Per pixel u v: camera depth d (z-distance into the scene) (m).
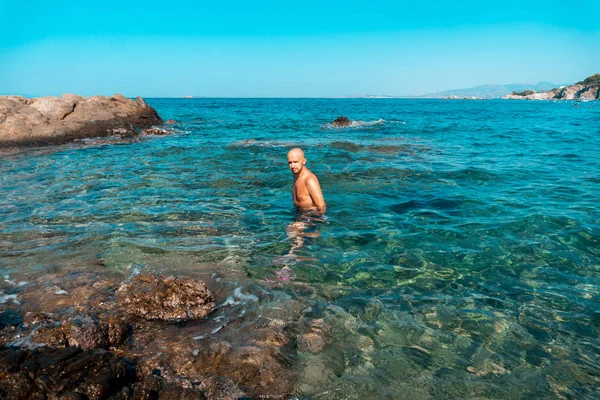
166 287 4.18
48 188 9.18
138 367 3.21
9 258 5.26
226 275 4.87
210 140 19.69
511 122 34.41
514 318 3.99
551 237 6.05
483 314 4.06
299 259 5.34
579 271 4.99
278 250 5.63
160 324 3.86
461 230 6.39
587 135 22.38
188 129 26.00
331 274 4.92
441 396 2.99
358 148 16.22
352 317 4.00
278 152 15.16
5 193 8.68
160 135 22.28
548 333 3.75
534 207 7.60
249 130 25.53
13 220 6.84
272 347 3.51
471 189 9.16
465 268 5.08
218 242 5.91
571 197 8.36
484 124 31.81
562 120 37.03
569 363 3.35
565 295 4.43
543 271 4.99
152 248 5.66
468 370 3.27
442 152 15.27
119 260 5.24
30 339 3.31
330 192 8.86
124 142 18.66
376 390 3.04
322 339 3.65
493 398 2.97
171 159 13.50
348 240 6.01
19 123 17.42
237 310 4.12
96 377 2.82
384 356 3.43
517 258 5.36
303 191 7.36
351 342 3.61
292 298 4.36
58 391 2.69
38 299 4.17
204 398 2.89
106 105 25.42
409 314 4.06
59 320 3.71
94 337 3.38
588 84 175.50
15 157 13.98
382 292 4.50
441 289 4.57
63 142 17.88
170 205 7.83
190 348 3.48
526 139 20.30
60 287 4.45
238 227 6.57
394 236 6.16
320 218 7.02
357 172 11.09
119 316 3.85
